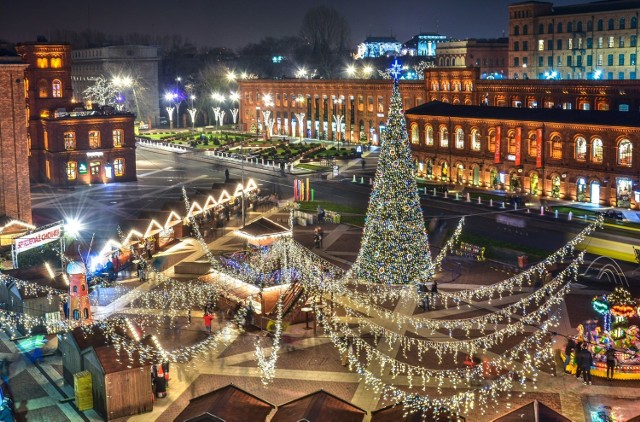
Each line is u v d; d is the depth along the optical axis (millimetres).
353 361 43469
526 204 90312
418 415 31359
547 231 76250
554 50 176125
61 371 43250
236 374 42156
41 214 89062
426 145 112125
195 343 47031
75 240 71000
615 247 68875
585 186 89750
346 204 94688
